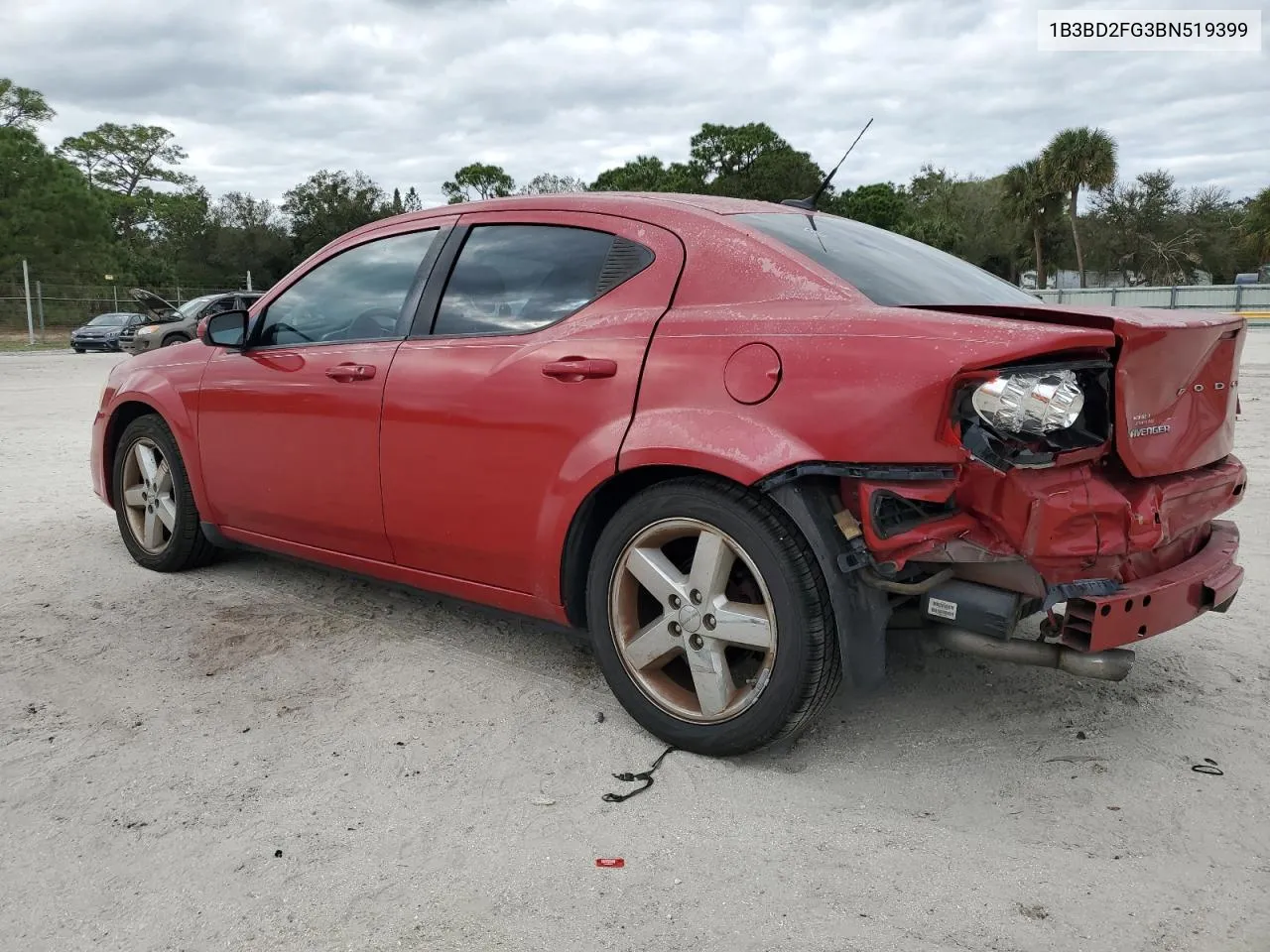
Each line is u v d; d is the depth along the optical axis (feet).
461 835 7.73
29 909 6.84
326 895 6.97
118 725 9.73
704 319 8.77
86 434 30.71
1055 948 6.35
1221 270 181.47
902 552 7.63
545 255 10.27
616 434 8.91
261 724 9.75
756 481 7.98
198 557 14.66
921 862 7.32
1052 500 7.52
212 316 12.98
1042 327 7.38
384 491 10.98
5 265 139.74
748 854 7.43
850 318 8.02
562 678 10.85
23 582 14.44
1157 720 9.73
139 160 227.81
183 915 6.77
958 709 10.03
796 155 213.46
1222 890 6.96
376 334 11.43
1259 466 22.06
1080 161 154.40
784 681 8.18
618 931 6.55
